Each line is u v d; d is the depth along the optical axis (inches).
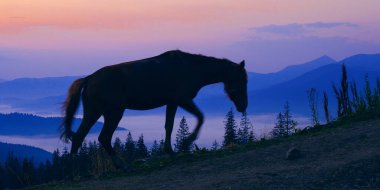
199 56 515.5
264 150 454.6
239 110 538.0
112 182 431.8
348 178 332.2
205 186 354.3
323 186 323.3
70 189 420.8
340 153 397.7
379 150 379.6
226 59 528.7
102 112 474.9
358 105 559.2
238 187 338.0
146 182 410.0
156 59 496.7
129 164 486.6
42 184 482.0
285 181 340.2
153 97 488.4
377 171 337.4
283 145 460.8
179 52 509.7
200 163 451.2
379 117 514.3
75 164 510.3
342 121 526.0
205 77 518.9
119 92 472.4
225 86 535.8
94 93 470.9
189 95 505.0
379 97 556.7
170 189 366.3
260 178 354.6
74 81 484.4
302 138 482.9
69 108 476.1
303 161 395.5
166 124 510.6
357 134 441.4
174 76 495.5
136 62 490.0
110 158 497.0
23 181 513.0
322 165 367.9
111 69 478.0
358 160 359.6
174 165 464.8
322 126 524.1
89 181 454.0
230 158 447.5
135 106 490.6
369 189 311.1
